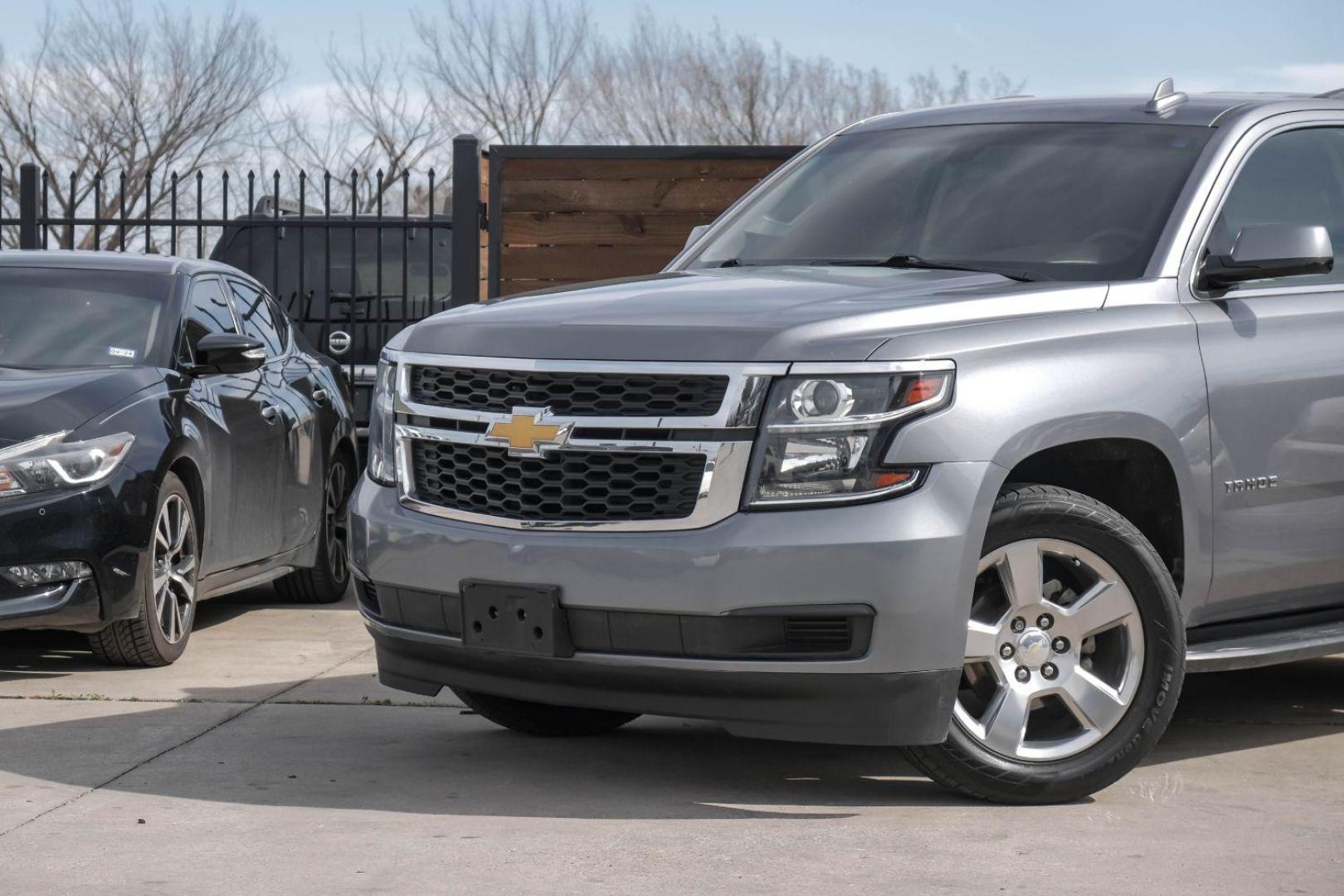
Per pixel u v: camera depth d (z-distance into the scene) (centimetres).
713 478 449
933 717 448
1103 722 481
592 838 441
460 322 505
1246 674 707
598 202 1139
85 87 3659
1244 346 517
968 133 608
